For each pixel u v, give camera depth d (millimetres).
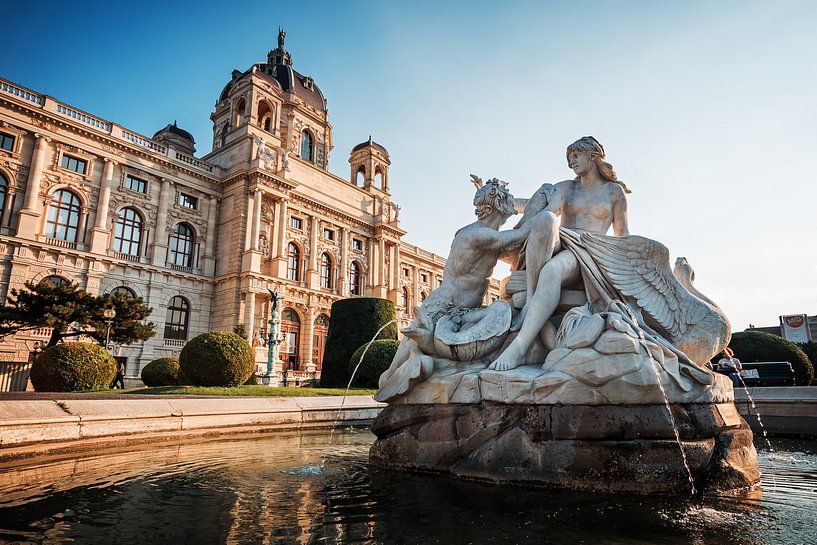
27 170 28609
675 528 2711
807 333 29578
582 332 3818
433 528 2723
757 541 2492
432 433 4168
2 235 26625
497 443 3795
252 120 40344
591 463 3490
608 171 5148
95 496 3463
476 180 5785
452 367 4367
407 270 58781
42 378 13281
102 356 14172
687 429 3594
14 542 2500
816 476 4371
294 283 40156
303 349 40656
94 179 31469
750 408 8945
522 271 4961
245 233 37062
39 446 5117
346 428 9164
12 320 22188
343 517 2951
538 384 3742
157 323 33031
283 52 58688
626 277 4531
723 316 4367
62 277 28797
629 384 3568
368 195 50812
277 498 3418
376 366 19547
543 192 5371
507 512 3012
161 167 35094
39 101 29625
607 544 2463
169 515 3002
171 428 6734
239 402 8148
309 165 44531
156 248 33812
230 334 17656
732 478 3660
